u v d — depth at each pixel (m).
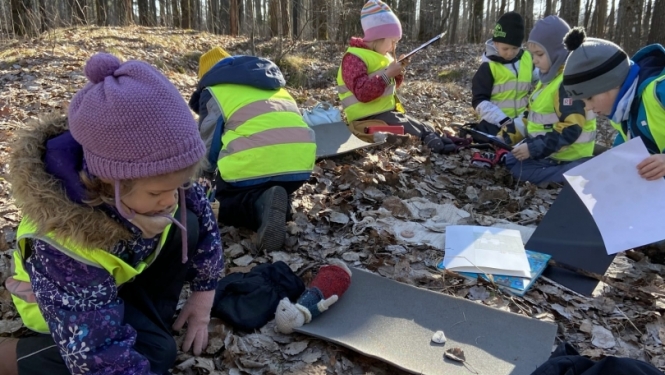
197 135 1.52
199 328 2.22
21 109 5.39
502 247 3.02
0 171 3.78
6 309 2.45
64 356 1.61
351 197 3.81
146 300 1.96
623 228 2.71
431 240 3.26
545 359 2.21
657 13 10.86
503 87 5.19
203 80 3.43
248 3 17.58
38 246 1.59
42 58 7.85
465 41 23.75
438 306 2.51
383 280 2.69
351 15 15.66
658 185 2.71
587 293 2.78
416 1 22.17
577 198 3.26
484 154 4.64
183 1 20.30
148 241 1.77
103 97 1.40
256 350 2.26
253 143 3.17
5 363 1.88
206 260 2.13
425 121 6.34
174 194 1.62
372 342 2.28
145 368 1.68
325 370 2.19
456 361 2.19
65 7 17.11
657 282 2.88
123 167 1.42
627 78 3.00
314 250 3.12
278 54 10.29
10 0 11.90
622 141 3.51
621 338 2.48
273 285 2.59
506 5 26.25
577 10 17.86
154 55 9.56
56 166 1.51
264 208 3.03
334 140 4.65
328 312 2.47
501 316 2.45
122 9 19.70
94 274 1.62
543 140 4.20
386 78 4.98
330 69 10.27
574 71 3.00
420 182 4.27
